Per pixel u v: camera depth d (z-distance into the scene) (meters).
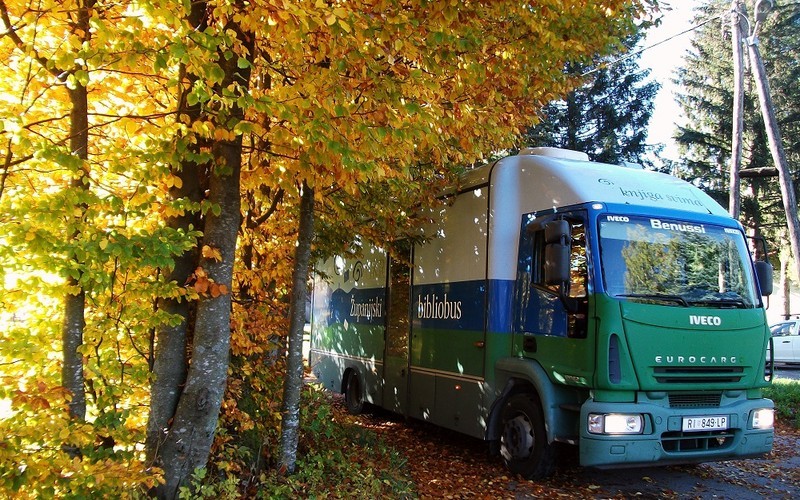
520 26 6.38
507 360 6.98
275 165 5.30
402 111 4.81
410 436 9.09
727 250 6.74
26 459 3.46
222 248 4.67
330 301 12.09
